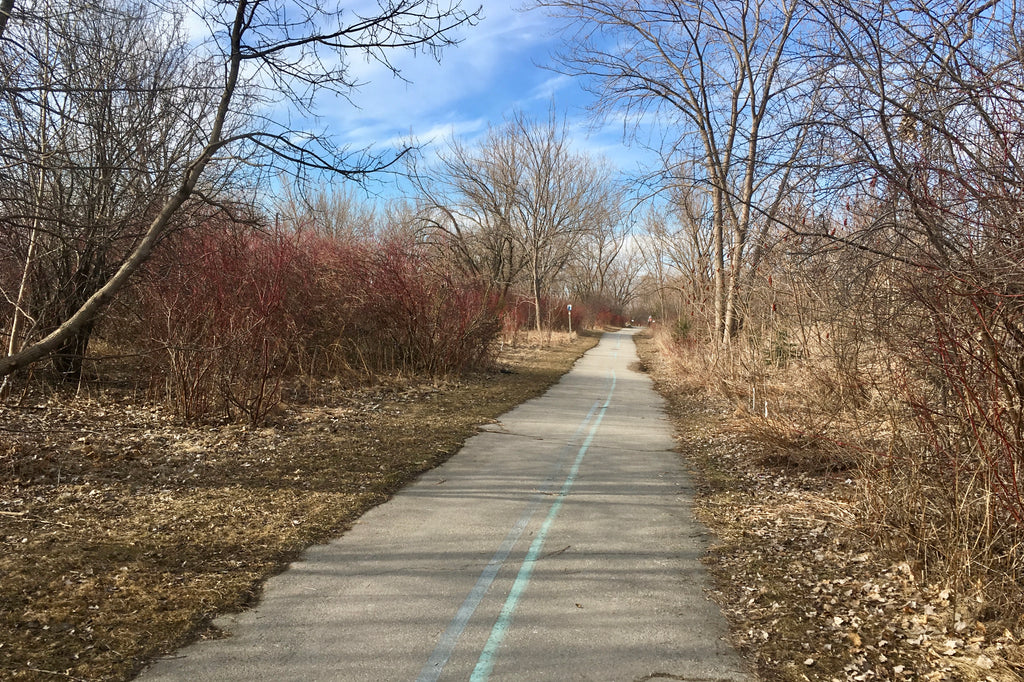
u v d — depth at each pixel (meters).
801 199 5.62
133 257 5.82
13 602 3.72
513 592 4.23
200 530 5.09
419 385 14.62
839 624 3.84
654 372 21.84
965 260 3.72
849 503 5.64
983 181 3.74
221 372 9.39
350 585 4.27
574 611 3.97
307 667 3.24
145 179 8.56
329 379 13.68
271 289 9.74
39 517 5.12
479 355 18.27
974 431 3.92
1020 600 3.72
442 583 4.34
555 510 6.08
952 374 3.97
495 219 33.53
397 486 6.75
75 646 3.34
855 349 6.02
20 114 6.21
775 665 3.39
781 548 5.12
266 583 4.26
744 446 8.90
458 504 6.19
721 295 14.94
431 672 3.23
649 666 3.35
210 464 7.07
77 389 10.52
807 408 8.09
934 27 4.12
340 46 6.19
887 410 5.19
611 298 81.25
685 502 6.48
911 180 4.01
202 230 9.95
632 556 4.94
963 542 4.07
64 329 5.54
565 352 29.22
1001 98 3.71
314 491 6.33
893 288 4.31
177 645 3.42
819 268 5.21
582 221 41.06
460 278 18.19
